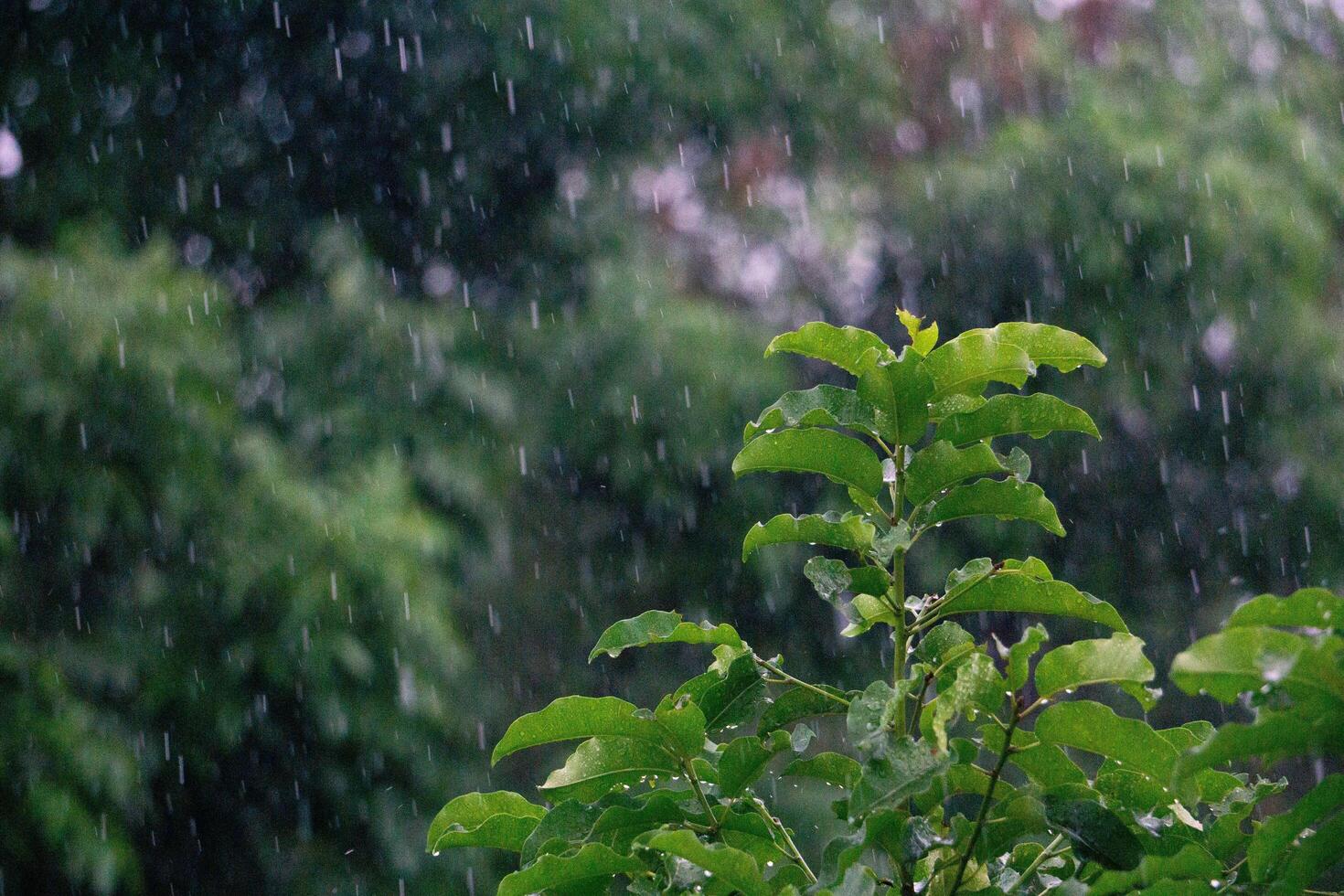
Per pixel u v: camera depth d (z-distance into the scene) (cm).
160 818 750
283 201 961
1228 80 1035
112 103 938
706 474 905
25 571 695
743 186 1012
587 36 969
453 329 882
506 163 993
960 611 188
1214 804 183
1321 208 987
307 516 719
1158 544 922
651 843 162
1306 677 139
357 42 984
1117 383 920
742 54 997
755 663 189
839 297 1031
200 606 707
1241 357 922
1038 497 186
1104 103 972
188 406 714
